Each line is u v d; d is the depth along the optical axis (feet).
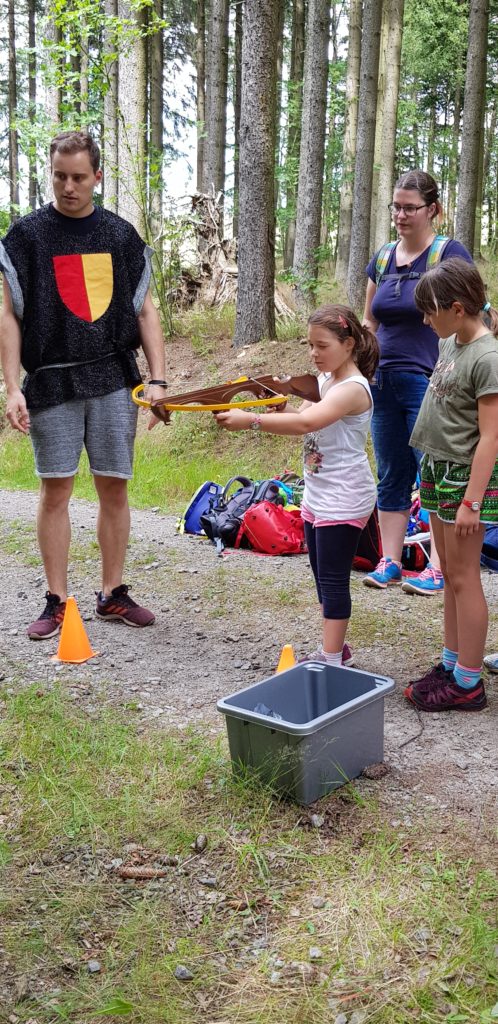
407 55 95.66
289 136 82.69
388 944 7.22
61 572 14.69
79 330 13.58
